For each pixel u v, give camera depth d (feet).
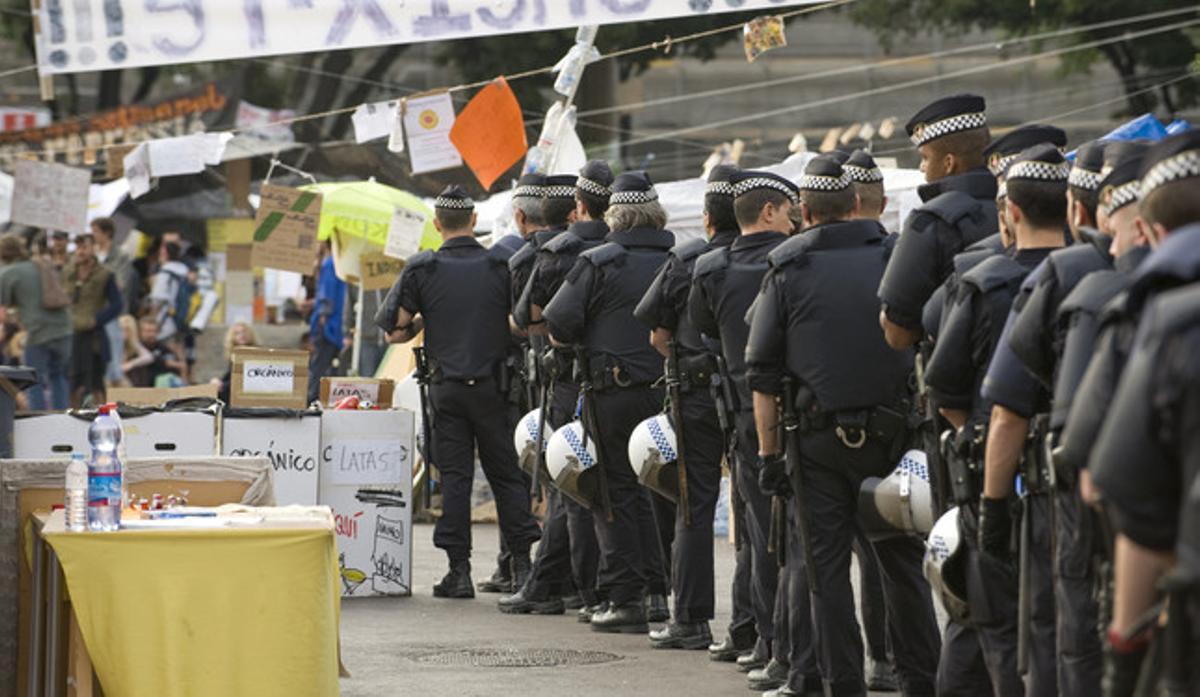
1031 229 37.17
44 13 71.82
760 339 45.80
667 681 54.13
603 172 64.95
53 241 144.15
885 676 52.75
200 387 72.54
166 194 150.92
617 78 190.08
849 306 45.03
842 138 106.01
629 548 63.10
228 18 71.00
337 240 108.37
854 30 216.33
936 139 44.06
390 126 80.84
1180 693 21.91
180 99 154.30
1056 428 30.50
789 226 51.67
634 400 61.11
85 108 197.88
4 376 50.52
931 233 42.06
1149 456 22.08
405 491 72.64
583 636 63.05
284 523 43.86
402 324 71.97
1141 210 25.61
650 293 56.39
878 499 43.88
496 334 71.51
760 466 50.21
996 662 36.83
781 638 51.01
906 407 44.93
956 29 188.03
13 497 46.60
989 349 36.83
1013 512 35.24
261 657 41.78
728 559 86.43
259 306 160.86
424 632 64.13
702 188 95.50
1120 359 24.70
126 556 41.32
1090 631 32.83
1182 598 21.80
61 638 43.39
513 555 72.43
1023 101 197.88
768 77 216.54
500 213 90.43
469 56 185.26
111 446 42.39
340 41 70.59
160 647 41.34
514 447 72.18
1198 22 163.02
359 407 73.51
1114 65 176.96
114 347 141.08
